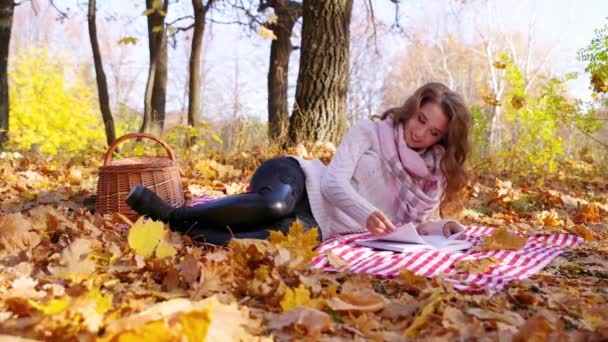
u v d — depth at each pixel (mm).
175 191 3496
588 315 1843
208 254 2295
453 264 2488
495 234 2887
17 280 1790
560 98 6957
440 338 1604
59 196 3828
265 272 2080
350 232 2928
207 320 1414
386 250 2703
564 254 2936
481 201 4965
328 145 6609
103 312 1604
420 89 2973
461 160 3006
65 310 1520
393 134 2982
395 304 1866
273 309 1818
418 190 2969
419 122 2924
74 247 2102
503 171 7258
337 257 2447
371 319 1735
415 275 2152
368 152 2992
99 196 3371
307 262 2248
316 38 7121
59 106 20062
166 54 10859
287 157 3004
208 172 5238
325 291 1955
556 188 6047
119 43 9328
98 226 2924
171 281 1971
